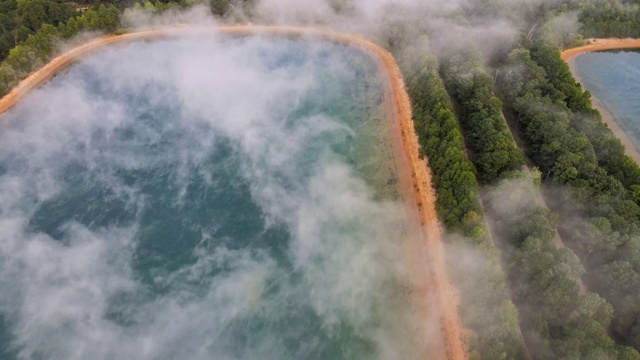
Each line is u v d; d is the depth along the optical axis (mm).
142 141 178125
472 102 166375
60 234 145125
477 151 155625
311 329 120688
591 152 143625
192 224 148000
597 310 104938
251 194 156750
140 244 142250
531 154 157125
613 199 128625
